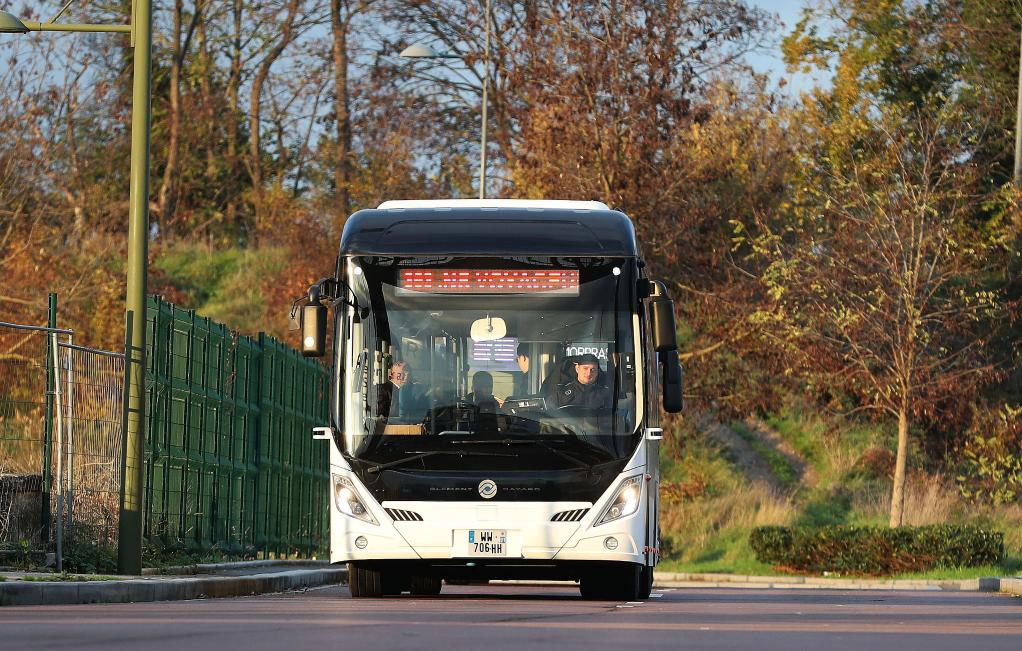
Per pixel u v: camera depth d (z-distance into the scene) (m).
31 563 39.59
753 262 98.62
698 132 95.75
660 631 25.77
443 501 38.22
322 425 69.31
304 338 38.94
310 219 120.06
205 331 51.50
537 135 97.19
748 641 23.66
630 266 39.41
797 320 91.50
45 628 24.31
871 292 87.75
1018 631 27.50
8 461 40.47
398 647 21.41
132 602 35.50
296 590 46.66
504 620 28.27
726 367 97.50
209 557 50.44
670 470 100.50
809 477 99.75
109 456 42.56
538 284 39.16
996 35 108.75
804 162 96.62
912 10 110.44
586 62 95.56
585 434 38.41
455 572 40.50
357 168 142.50
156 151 153.12
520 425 38.41
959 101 108.75
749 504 95.44
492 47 130.75
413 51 101.50
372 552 38.34
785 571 82.81
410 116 136.88
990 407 95.50
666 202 96.25
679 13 96.81
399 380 38.75
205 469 51.50
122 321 104.56
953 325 88.62
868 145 95.94
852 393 93.62
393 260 39.34
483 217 40.09
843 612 34.72
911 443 99.19
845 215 90.50
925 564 78.88
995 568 78.00
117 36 125.75
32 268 104.81
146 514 46.09
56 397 40.44
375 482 38.44
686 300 98.25
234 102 156.12
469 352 38.78
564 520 38.19
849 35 110.19
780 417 104.25
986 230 97.44
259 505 58.22
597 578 40.69
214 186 155.25
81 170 123.56
